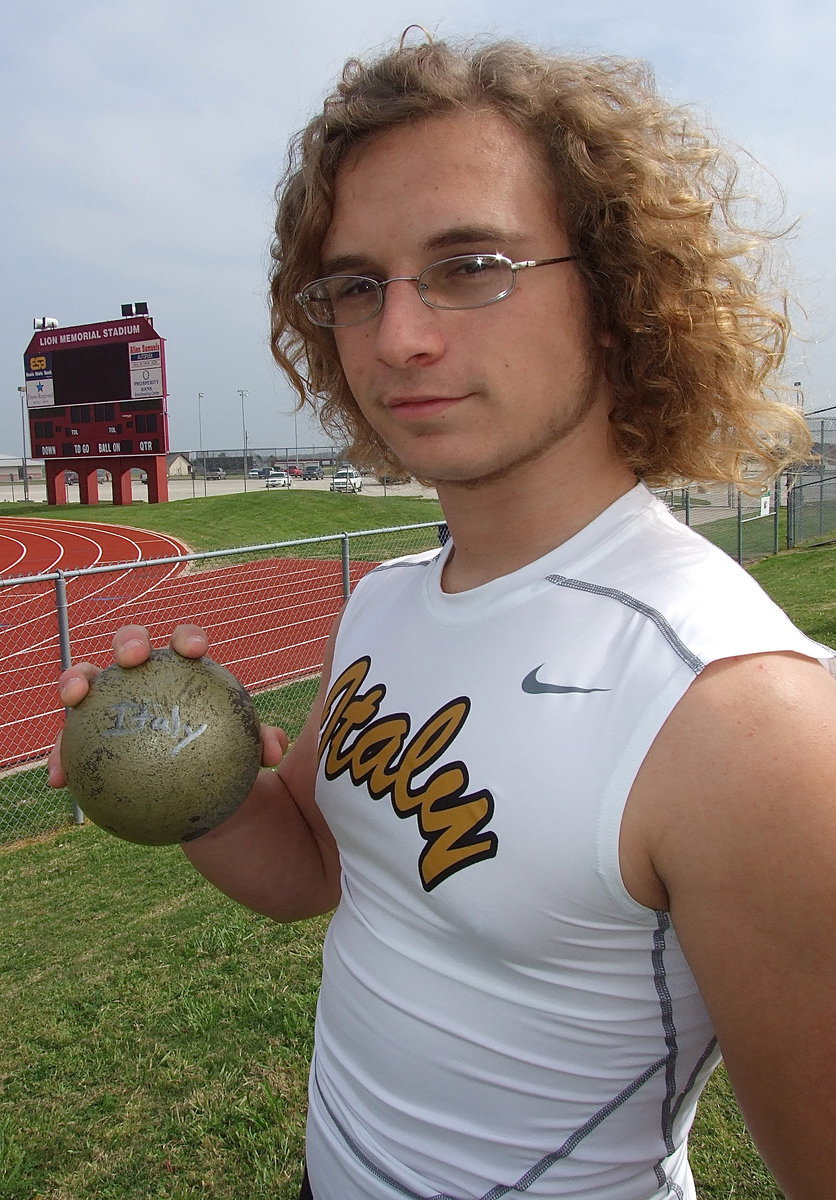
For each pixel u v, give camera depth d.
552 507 1.03
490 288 0.95
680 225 1.10
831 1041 0.71
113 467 36.75
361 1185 1.06
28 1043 3.16
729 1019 0.75
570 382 1.01
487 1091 0.93
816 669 0.80
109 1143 2.66
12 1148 2.65
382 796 1.02
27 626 12.84
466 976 0.92
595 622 0.90
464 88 0.98
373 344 1.02
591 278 1.05
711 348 1.14
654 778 0.77
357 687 1.18
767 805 0.71
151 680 1.19
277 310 1.58
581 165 1.00
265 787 1.44
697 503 20.95
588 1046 0.88
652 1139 0.95
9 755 7.23
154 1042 3.11
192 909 4.14
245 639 10.75
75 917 4.17
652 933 0.84
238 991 3.37
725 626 0.81
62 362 35.44
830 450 17.81
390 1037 1.01
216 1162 2.56
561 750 0.84
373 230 0.98
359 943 1.09
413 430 1.00
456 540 1.12
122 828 1.16
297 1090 2.81
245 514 30.67
